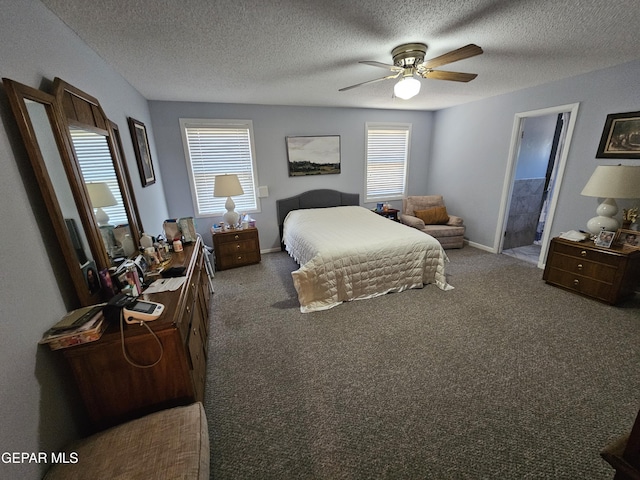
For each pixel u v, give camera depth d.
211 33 1.75
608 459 0.68
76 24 1.53
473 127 4.23
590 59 2.40
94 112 1.62
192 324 1.59
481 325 2.29
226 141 3.95
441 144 4.89
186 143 3.75
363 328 2.31
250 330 2.34
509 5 1.51
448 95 3.75
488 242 4.26
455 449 1.32
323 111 4.32
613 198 2.51
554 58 2.36
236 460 1.31
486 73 2.78
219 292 3.08
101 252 1.43
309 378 1.80
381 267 2.79
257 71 2.49
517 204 4.19
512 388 1.66
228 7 1.46
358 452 1.32
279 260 4.11
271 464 1.28
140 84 2.73
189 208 3.99
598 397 1.57
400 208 5.28
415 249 2.89
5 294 0.90
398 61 2.06
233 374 1.85
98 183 1.58
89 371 1.16
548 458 1.27
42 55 1.27
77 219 1.31
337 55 2.16
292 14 1.55
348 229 3.31
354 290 2.75
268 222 4.46
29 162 1.09
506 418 1.47
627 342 2.02
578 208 3.06
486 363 1.87
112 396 1.23
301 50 2.05
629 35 1.91
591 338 2.08
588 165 2.91
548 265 2.95
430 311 2.53
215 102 3.71
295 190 4.50
